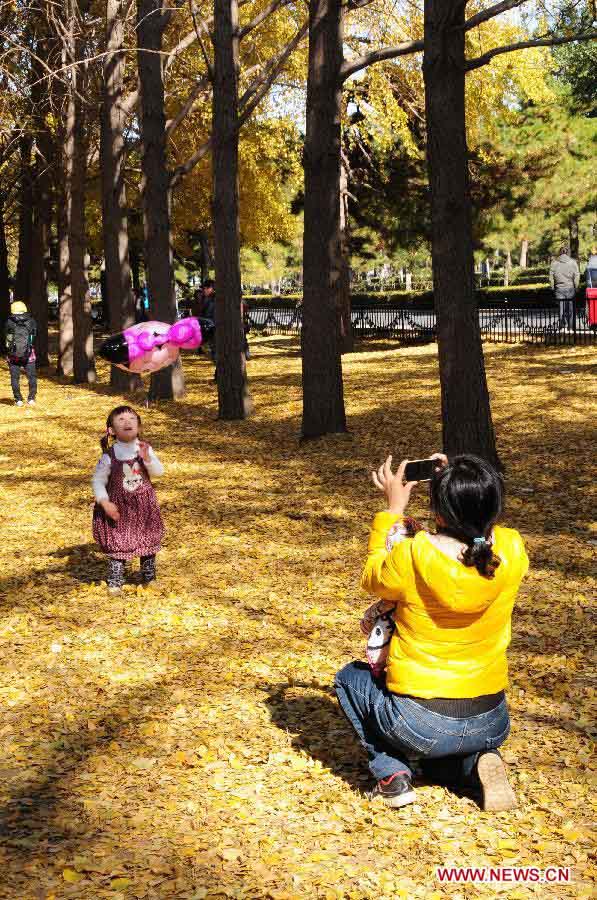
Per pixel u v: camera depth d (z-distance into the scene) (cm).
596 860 346
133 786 415
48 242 3766
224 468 1205
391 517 385
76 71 1962
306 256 1339
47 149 2583
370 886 333
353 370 2127
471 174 2819
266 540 858
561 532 823
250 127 2581
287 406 1708
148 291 1884
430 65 995
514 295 3934
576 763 421
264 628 625
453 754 376
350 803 394
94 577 766
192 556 814
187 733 469
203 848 360
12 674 557
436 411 1521
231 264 1588
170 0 1852
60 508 1033
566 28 1112
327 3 1284
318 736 461
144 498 707
